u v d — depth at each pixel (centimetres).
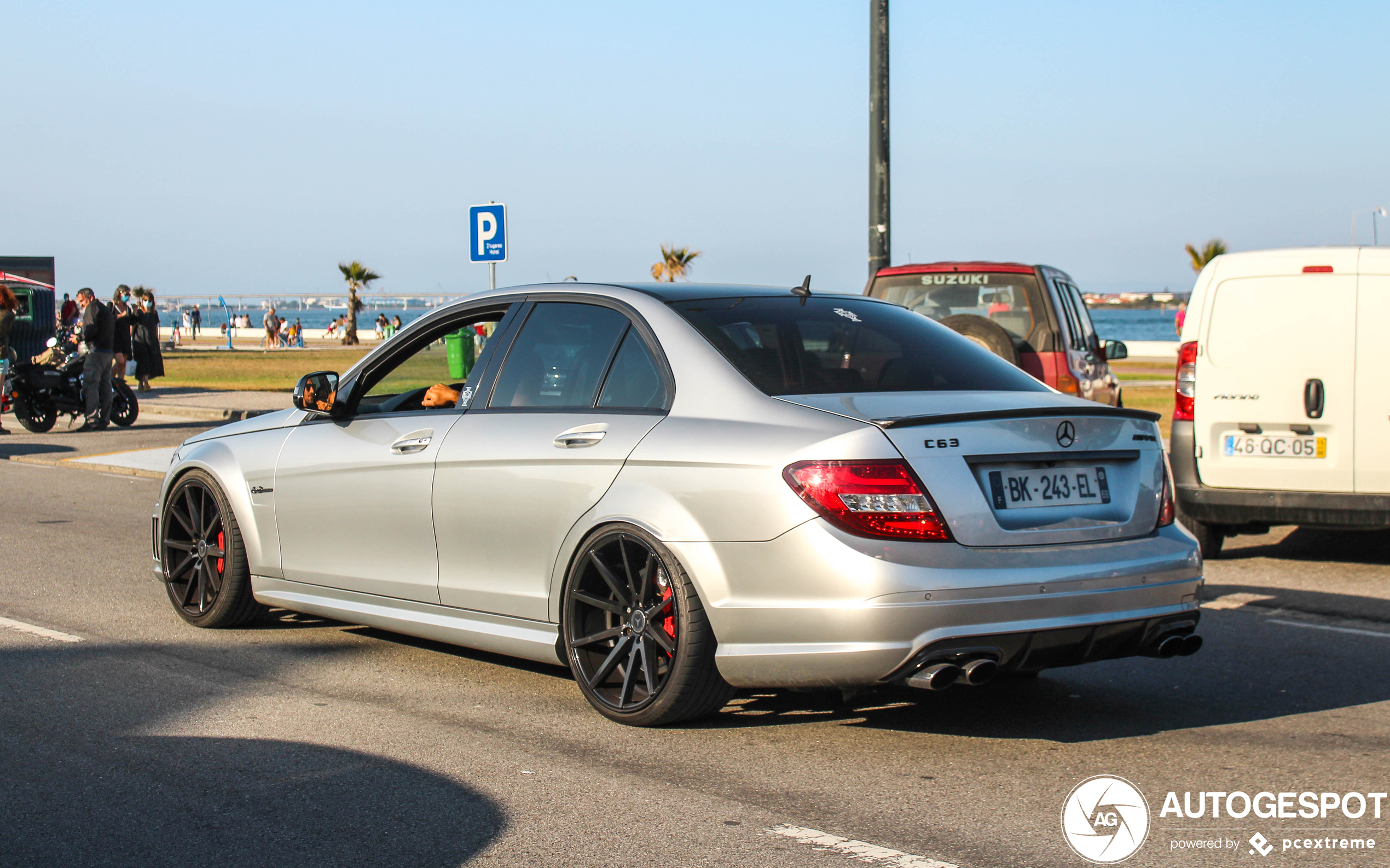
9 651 591
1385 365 765
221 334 8606
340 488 570
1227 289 811
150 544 904
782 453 429
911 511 414
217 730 471
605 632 476
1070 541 438
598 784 413
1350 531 993
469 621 525
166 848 360
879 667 413
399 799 399
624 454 468
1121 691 533
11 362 1719
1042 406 455
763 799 400
